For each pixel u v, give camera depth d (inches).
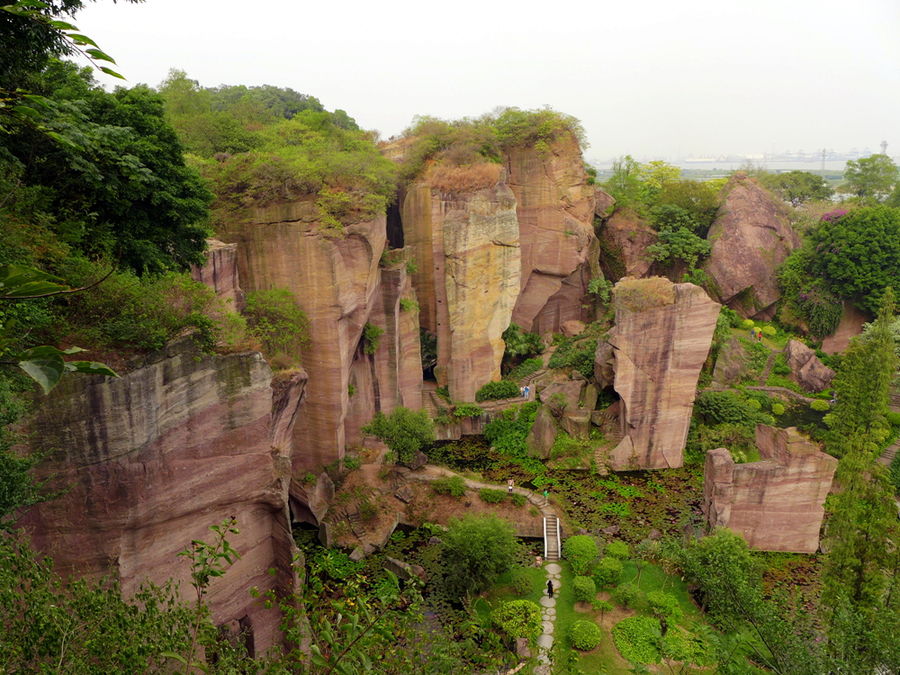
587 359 1852.9
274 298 1274.6
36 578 376.5
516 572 1144.2
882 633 561.0
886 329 1350.9
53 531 641.6
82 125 657.0
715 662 861.2
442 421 1733.5
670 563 1118.4
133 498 667.4
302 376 1045.2
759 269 2241.6
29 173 726.5
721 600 746.2
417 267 1852.9
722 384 1876.2
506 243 1772.9
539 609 1029.2
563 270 2006.6
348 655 335.9
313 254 1290.6
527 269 2021.4
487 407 1782.7
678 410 1566.2
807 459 1181.1
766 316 2299.5
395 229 1924.2
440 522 1330.0
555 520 1327.5
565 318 2183.8
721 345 1932.8
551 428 1649.9
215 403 730.2
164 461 693.3
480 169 1739.7
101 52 210.8
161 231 896.3
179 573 739.4
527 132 1941.4
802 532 1214.9
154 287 714.2
